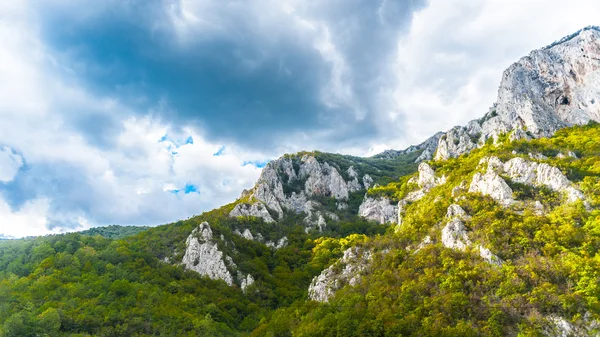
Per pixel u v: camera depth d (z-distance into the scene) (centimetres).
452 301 5806
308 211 18588
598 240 6319
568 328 5097
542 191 8225
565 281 5762
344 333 6016
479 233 7175
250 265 12200
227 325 9281
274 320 8150
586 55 14425
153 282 10175
